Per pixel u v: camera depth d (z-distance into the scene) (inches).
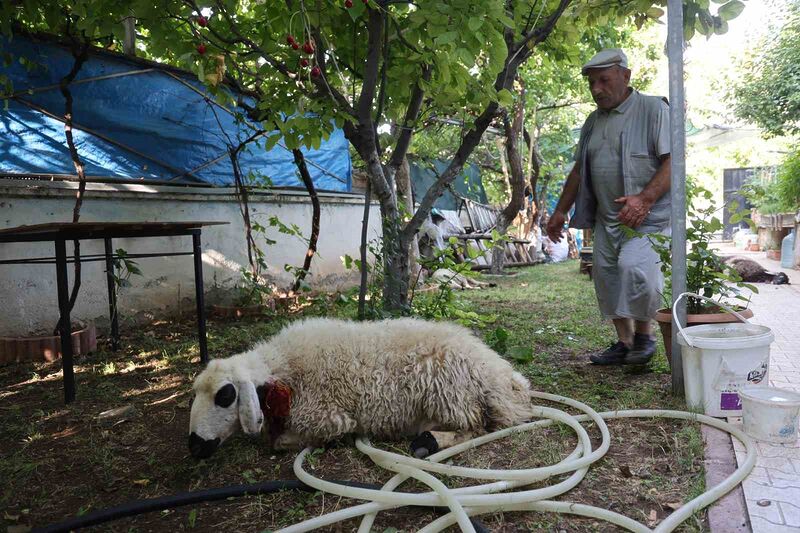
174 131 288.4
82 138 254.4
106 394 175.6
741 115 494.0
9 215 225.5
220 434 119.6
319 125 197.8
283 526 100.3
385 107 238.2
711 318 154.7
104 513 104.1
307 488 112.0
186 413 159.9
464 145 227.0
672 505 101.0
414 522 100.3
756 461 114.7
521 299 349.7
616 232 180.5
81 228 163.2
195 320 281.0
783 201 505.7
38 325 233.6
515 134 495.2
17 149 237.0
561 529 96.0
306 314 290.4
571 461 112.3
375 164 211.9
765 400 122.4
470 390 128.1
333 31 213.9
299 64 186.4
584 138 190.9
